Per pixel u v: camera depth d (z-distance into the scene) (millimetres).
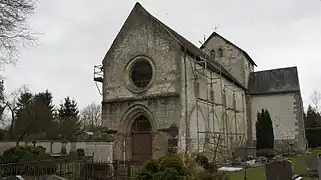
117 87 22750
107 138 21516
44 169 16531
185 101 20688
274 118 37344
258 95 38750
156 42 21812
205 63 24031
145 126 21734
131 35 23031
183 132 19938
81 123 61031
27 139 37438
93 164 17969
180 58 20750
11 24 14852
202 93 23859
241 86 36500
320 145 46344
